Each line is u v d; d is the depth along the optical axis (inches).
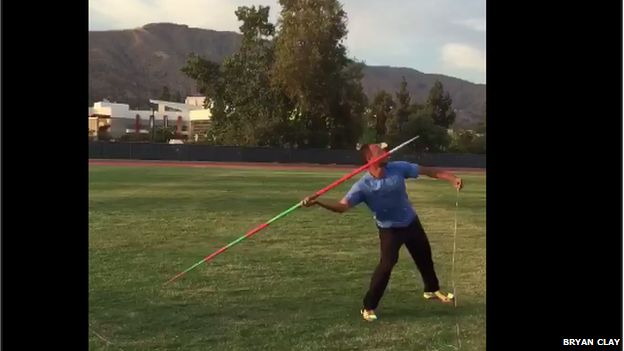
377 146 186.5
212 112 2021.4
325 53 1801.2
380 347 159.8
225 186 668.1
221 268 247.4
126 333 169.3
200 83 2028.8
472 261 259.4
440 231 345.7
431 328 174.9
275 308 192.9
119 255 270.2
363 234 331.9
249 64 1961.1
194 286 218.7
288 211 192.1
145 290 211.8
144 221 377.7
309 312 189.0
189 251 283.0
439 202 509.4
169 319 181.2
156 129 2480.3
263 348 158.9
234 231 342.6
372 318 181.3
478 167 1628.9
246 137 1843.0
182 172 962.7
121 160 1494.8
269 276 234.5
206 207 457.1
